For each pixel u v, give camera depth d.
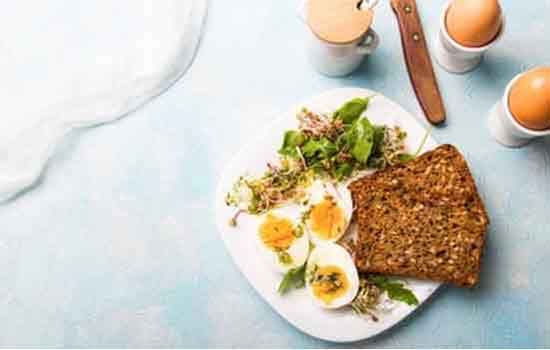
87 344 0.69
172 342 0.69
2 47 0.70
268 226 0.65
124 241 0.70
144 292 0.69
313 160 0.66
